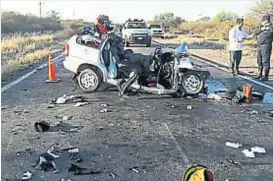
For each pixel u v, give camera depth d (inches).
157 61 458.9
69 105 416.8
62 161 250.4
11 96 462.9
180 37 2247.8
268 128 331.9
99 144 284.7
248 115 378.3
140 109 399.9
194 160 253.8
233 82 572.7
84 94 477.1
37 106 410.6
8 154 262.7
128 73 467.2
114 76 473.4
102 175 228.2
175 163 248.2
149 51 1154.7
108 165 244.1
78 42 494.6
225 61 916.0
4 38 1549.0
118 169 237.6
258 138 302.7
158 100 446.6
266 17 591.2
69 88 518.6
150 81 463.8
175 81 457.1
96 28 590.6
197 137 304.0
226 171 235.8
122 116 369.4
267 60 593.0
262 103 435.8
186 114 380.2
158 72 460.1
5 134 308.2
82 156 259.6
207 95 474.3
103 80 481.1
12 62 750.5
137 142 290.0
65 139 296.0
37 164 245.1
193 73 464.8
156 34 2240.4
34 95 469.7
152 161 251.4
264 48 590.2
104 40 479.8
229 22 2084.2
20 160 252.2
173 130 323.0
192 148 277.6
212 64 839.7
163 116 371.2
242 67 788.0
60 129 323.6
